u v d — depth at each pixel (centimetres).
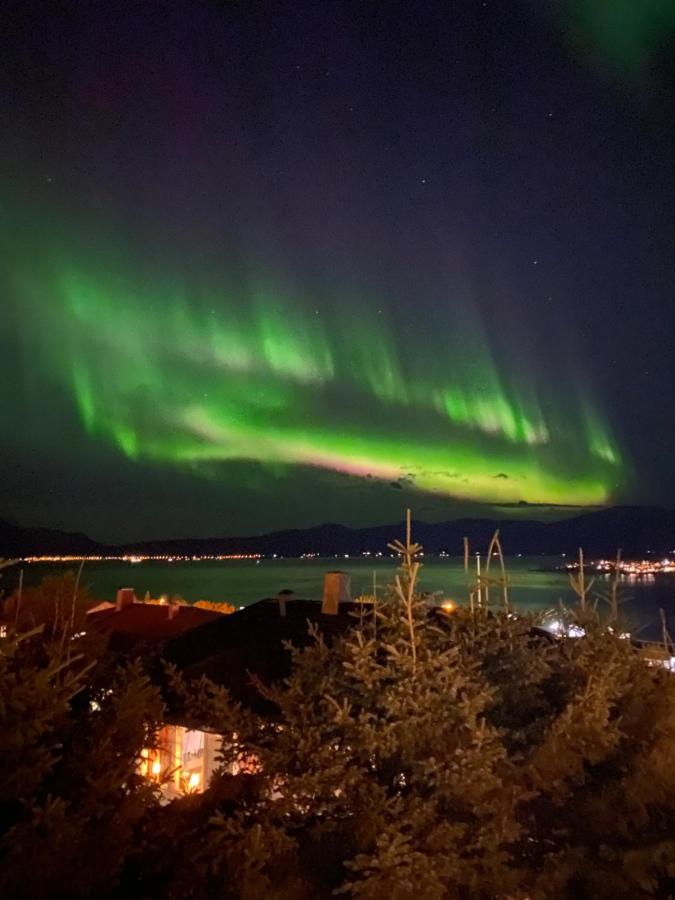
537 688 684
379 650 678
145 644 762
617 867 564
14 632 491
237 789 612
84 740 532
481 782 536
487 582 703
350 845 547
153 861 534
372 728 555
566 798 612
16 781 451
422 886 488
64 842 450
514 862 577
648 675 714
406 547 609
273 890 520
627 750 655
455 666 593
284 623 1424
